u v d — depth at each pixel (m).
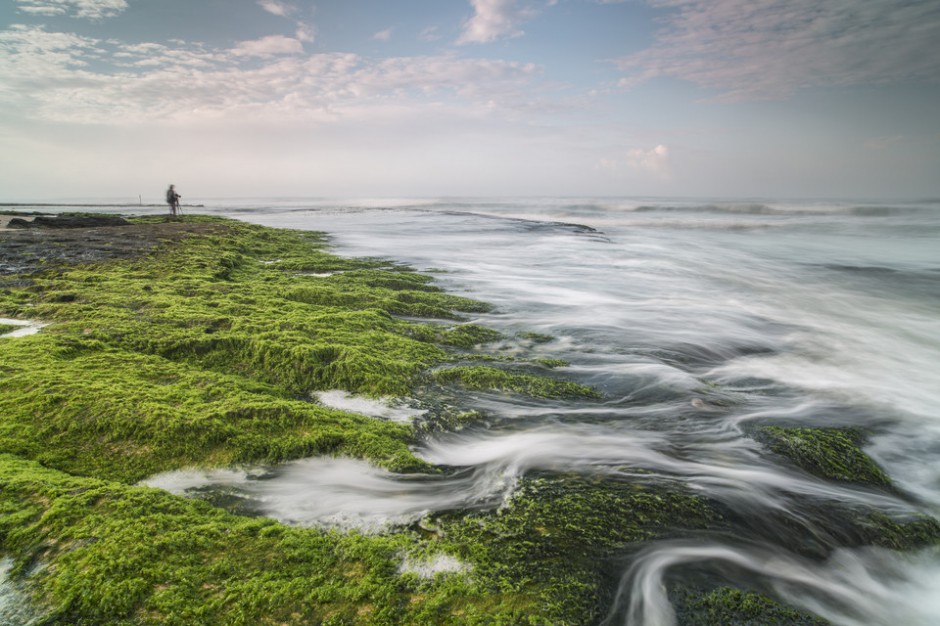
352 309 10.03
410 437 5.35
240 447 4.61
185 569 3.06
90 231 19.86
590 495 4.52
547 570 3.48
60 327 7.06
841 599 3.74
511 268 18.28
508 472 4.91
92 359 6.01
